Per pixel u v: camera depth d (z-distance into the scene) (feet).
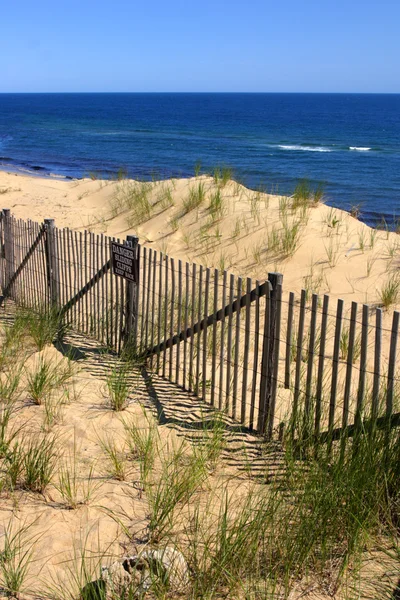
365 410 15.87
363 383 14.78
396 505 13.39
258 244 35.99
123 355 23.50
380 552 12.42
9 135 186.39
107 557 12.25
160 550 11.82
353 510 12.92
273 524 12.64
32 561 12.12
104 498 14.29
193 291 19.65
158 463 15.83
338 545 12.48
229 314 18.17
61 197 55.98
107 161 118.32
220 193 44.52
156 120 301.22
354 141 188.44
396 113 410.93
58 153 132.67
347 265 32.37
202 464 15.15
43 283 29.37
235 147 157.89
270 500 13.16
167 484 14.37
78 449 16.53
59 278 28.25
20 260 30.99
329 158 134.92
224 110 450.71
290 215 39.24
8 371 21.72
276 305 16.56
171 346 21.16
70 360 23.26
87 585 11.03
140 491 14.64
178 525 13.26
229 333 18.31
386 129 248.52
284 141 184.14
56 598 11.14
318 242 35.27
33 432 17.38
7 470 15.15
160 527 13.08
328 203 76.18
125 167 108.58
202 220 41.04
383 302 28.12
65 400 19.61
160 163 116.98
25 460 15.06
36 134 192.54
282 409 18.53
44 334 25.07
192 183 47.96
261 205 41.75
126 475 15.29
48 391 20.06
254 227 37.99
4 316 29.66
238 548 11.85
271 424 17.25
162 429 17.81
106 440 17.07
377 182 96.58
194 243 38.65
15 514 13.62
